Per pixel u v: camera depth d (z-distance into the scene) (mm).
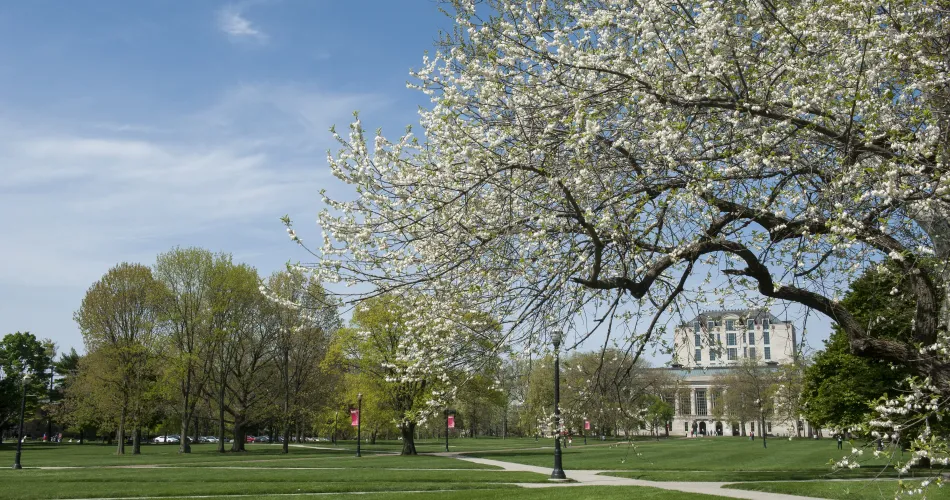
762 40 7996
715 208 7504
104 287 43312
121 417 43875
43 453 49156
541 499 15055
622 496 15133
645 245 7801
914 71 7359
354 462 33719
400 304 8750
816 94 7184
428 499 15930
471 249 7613
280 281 43750
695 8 7770
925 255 7445
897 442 6777
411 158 8305
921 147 6723
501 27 8109
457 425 80188
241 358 48438
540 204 7438
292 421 49094
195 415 54875
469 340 8219
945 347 7324
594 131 6730
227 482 22141
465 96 7926
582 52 7852
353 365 40906
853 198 6789
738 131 7609
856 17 7137
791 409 58250
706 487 17531
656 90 7289
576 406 8586
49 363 86625
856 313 11516
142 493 18688
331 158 7852
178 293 45062
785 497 14836
